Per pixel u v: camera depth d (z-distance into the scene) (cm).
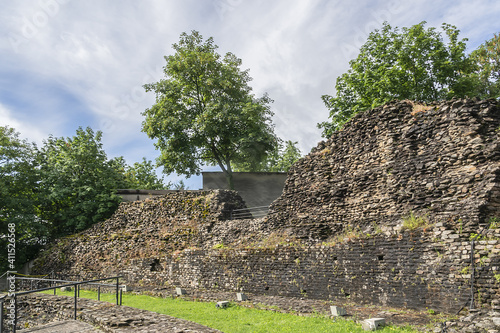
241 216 2308
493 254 908
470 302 923
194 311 1212
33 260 2961
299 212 1770
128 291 1825
